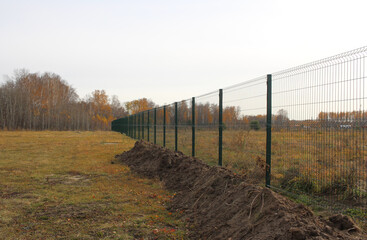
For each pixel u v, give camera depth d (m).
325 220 3.49
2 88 53.59
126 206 5.70
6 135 32.12
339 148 3.81
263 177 5.86
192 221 4.74
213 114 7.75
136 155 11.74
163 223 4.75
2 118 50.59
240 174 5.97
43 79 59.88
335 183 4.17
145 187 7.36
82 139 26.67
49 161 11.90
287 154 4.92
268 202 3.91
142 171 9.41
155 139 14.68
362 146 3.40
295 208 3.66
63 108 62.12
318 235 2.97
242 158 6.34
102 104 75.25
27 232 4.40
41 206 5.71
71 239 4.14
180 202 5.84
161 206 5.73
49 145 19.58
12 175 8.87
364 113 3.26
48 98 57.38
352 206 3.98
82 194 6.64
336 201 4.25
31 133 39.56
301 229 3.01
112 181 8.08
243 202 4.36
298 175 4.75
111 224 4.72
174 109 11.45
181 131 10.58
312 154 4.32
